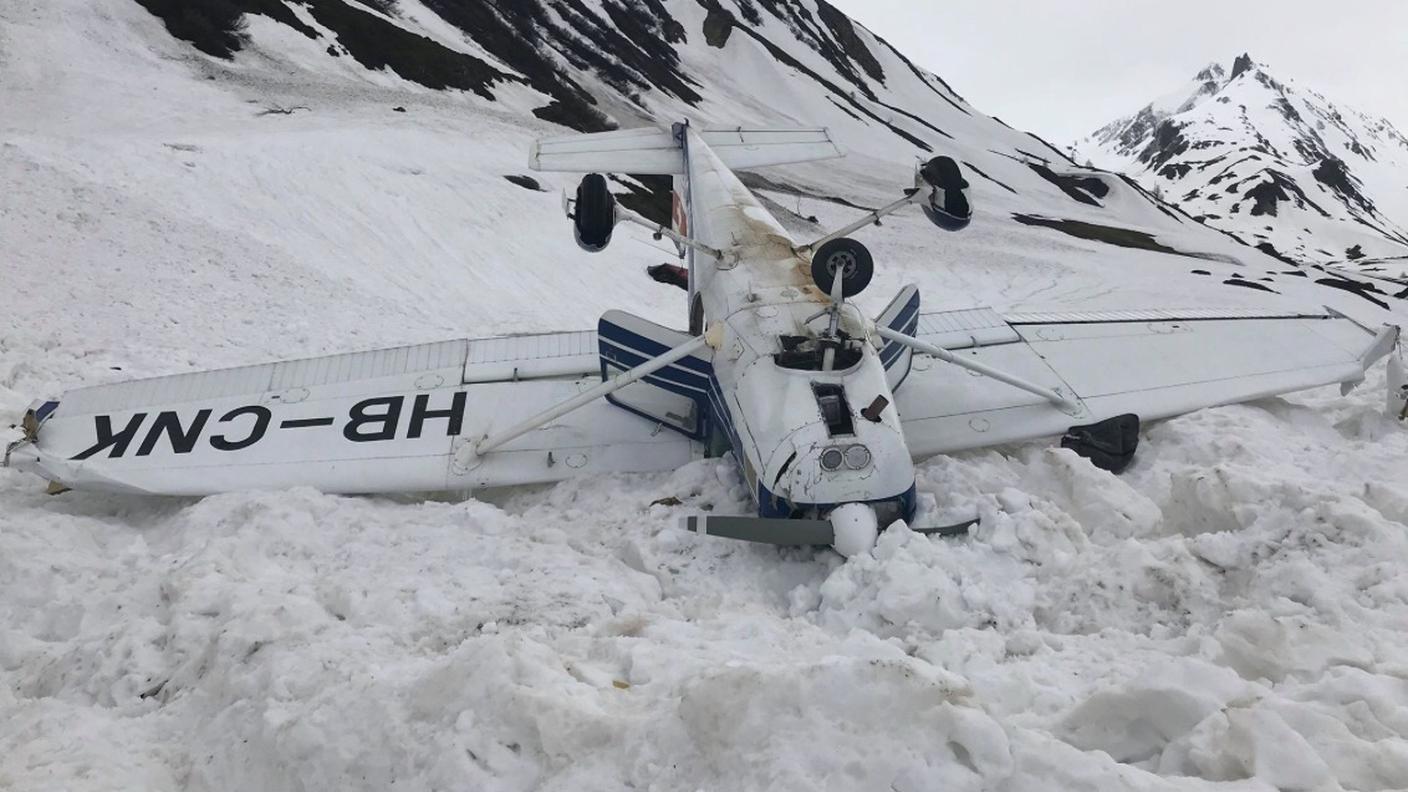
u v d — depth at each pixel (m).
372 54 35.56
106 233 13.23
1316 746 2.64
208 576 4.39
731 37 75.69
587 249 6.85
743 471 5.53
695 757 2.79
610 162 9.91
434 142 26.39
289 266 14.17
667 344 6.57
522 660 3.24
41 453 5.97
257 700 3.39
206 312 11.36
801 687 2.82
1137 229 54.16
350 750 3.03
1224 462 5.88
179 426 6.49
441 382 7.10
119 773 3.11
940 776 2.59
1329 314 8.05
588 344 7.62
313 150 21.95
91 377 8.44
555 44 59.06
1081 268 32.06
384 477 6.02
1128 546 4.26
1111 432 6.17
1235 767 2.60
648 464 6.23
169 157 18.42
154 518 5.76
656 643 3.78
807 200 40.12
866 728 2.74
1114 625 3.98
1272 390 6.84
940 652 3.70
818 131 10.97
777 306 6.19
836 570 4.49
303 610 3.99
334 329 11.77
